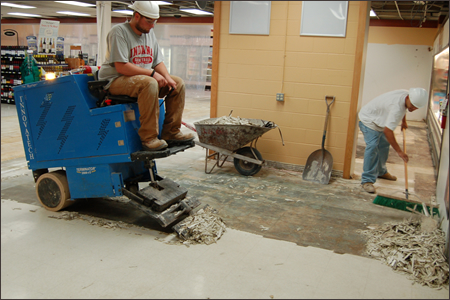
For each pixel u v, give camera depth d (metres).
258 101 5.21
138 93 2.92
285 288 2.29
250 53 5.12
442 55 6.86
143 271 2.45
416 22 11.22
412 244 2.77
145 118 2.95
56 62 8.88
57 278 2.34
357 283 2.38
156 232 3.07
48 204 3.45
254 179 4.70
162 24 15.15
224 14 5.15
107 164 3.14
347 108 4.73
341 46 4.64
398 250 2.74
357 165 5.66
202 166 5.25
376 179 4.81
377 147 4.31
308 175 4.81
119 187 3.13
